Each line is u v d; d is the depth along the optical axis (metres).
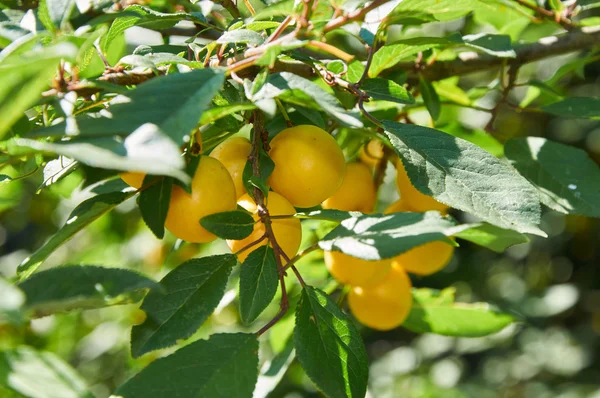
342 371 0.32
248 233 0.32
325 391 0.31
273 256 0.32
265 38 0.36
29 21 0.33
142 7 0.36
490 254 0.99
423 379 0.90
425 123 0.52
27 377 0.25
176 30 0.47
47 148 0.25
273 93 0.31
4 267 0.86
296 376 0.72
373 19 0.39
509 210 0.32
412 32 0.59
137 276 0.27
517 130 0.96
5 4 0.41
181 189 0.32
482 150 0.33
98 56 0.33
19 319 0.23
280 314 0.32
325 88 0.42
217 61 0.34
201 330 0.75
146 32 0.49
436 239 0.28
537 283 1.00
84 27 0.31
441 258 0.42
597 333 0.96
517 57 0.47
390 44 0.38
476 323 0.48
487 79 0.86
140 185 0.34
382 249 0.29
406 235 0.29
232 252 0.35
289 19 0.33
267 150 0.35
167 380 0.29
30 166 0.38
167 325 0.31
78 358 0.82
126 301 0.31
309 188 0.34
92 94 0.32
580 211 0.40
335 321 0.32
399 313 0.42
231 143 0.36
